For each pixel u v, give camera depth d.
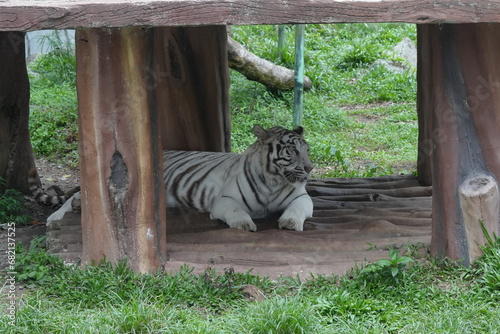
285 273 8.95
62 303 8.00
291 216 10.75
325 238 10.01
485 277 8.22
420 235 10.18
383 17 7.28
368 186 13.87
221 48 13.81
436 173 8.88
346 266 9.05
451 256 8.76
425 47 12.16
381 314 7.60
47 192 15.03
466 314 7.46
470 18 7.34
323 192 13.42
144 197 8.70
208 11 7.27
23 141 13.71
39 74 24.75
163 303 7.79
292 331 7.09
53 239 10.18
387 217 11.16
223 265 9.20
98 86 8.36
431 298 8.02
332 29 30.88
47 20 7.31
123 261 8.71
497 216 8.62
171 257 9.34
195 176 12.01
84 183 8.74
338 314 7.63
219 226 10.90
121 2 7.32
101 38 8.25
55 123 19.84
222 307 7.96
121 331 7.18
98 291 8.19
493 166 8.56
